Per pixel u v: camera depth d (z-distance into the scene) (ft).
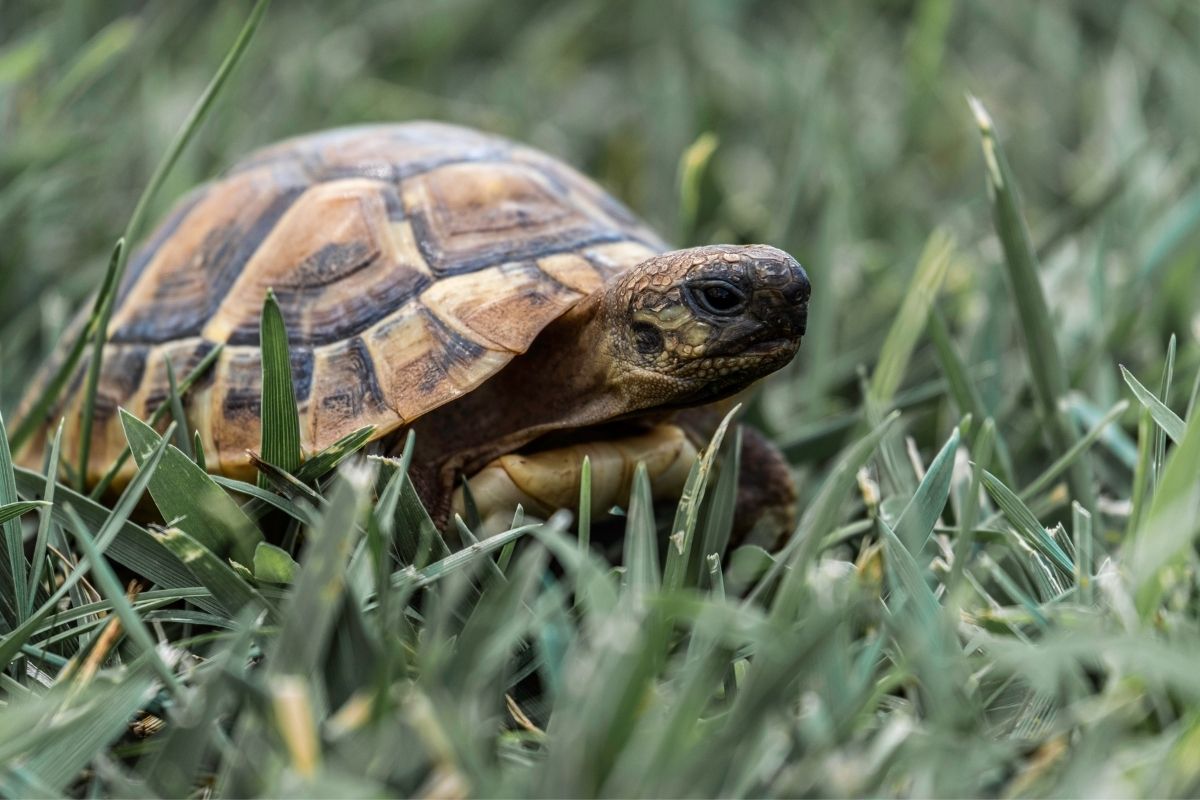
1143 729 4.53
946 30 16.46
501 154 8.20
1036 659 4.05
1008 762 4.33
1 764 4.11
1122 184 10.81
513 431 7.05
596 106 17.06
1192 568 5.28
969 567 6.31
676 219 12.71
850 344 10.85
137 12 16.44
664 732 3.92
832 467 8.68
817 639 3.91
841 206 10.97
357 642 4.41
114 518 5.04
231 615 5.11
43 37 12.04
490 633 4.38
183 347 7.57
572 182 8.29
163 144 13.29
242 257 7.74
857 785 3.89
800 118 13.38
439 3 17.15
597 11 18.19
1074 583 5.60
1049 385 7.80
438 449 6.98
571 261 7.25
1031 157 14.38
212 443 7.12
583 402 6.98
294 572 5.21
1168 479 4.69
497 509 6.75
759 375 6.67
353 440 5.99
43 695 4.94
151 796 4.16
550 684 5.06
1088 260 10.69
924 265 8.15
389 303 7.05
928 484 5.54
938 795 3.87
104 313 7.11
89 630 5.49
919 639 4.37
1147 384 9.04
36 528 7.29
